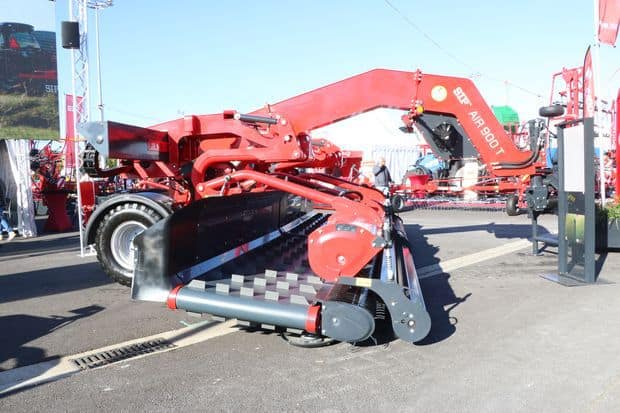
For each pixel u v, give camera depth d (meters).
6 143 11.67
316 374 3.38
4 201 12.04
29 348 3.95
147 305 5.21
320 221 7.80
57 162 14.74
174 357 3.72
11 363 3.64
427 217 14.49
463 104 5.92
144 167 5.93
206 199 4.20
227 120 5.64
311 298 3.66
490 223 12.62
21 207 11.73
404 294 3.58
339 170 10.87
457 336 4.10
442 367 3.47
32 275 6.93
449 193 17.34
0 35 11.68
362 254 4.04
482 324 4.41
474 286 5.88
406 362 3.57
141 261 3.70
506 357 3.63
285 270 4.73
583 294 5.39
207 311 3.57
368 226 4.06
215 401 3.00
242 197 5.12
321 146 8.50
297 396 3.05
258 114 5.78
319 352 3.79
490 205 16.02
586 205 5.82
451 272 6.70
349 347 3.88
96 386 3.23
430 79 5.84
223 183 5.13
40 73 12.09
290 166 5.61
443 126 6.11
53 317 4.81
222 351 3.84
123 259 5.83
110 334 4.28
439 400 2.98
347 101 5.72
